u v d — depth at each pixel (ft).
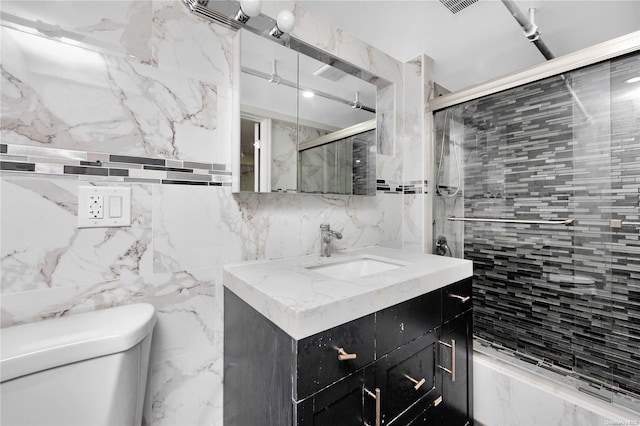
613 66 3.72
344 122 4.76
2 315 2.27
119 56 2.78
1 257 2.27
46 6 2.43
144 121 2.92
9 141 2.29
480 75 6.37
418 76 5.61
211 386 3.35
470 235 5.33
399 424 2.93
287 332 2.19
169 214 3.08
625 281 3.73
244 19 3.45
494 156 4.98
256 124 3.62
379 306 2.70
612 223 3.81
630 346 3.69
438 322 3.45
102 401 2.15
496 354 4.88
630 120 3.62
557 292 4.33
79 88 2.57
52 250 2.46
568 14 4.32
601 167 3.87
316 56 4.40
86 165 2.61
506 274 4.89
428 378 3.31
